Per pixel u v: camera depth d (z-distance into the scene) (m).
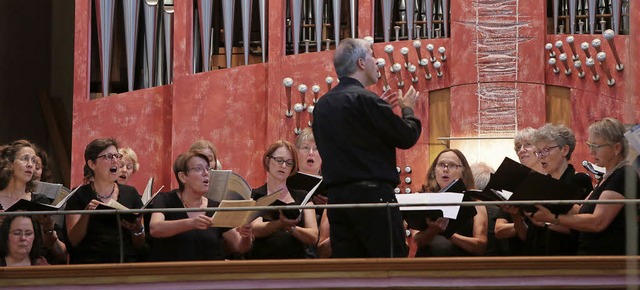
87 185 9.88
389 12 14.11
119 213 8.62
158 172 14.51
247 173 14.24
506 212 9.06
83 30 14.70
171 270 8.48
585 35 13.45
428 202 8.54
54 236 9.46
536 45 13.51
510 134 13.45
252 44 14.92
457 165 9.99
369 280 8.25
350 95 8.12
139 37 15.03
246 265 8.42
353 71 8.34
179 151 14.33
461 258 8.23
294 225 8.75
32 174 9.95
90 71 15.00
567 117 13.41
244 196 9.48
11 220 9.04
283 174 9.75
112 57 15.00
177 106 14.41
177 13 14.54
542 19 13.53
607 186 8.39
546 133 9.50
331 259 8.27
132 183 14.48
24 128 18.48
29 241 9.06
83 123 14.56
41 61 19.22
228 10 14.55
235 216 8.48
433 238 9.20
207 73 14.42
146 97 14.62
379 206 8.01
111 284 8.51
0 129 17.58
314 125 8.30
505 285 8.20
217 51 15.14
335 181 8.12
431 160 13.70
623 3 13.56
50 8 19.66
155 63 14.95
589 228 8.28
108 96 14.62
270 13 14.33
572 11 13.77
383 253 8.14
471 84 13.62
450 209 8.71
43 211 8.80
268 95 14.20
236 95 14.35
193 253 8.95
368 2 14.02
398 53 13.94
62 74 19.55
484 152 13.45
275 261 8.39
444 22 14.12
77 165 14.48
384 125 8.02
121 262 8.73
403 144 8.10
